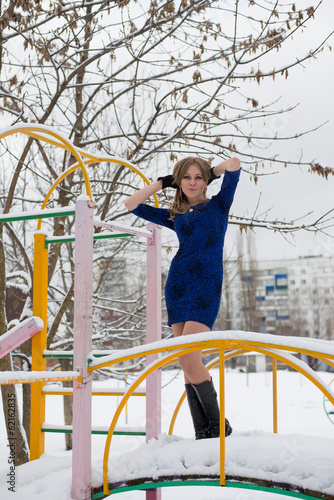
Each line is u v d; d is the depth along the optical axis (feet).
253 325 110.22
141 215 8.77
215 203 8.11
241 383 57.62
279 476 5.90
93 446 22.02
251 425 27.63
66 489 6.84
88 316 7.14
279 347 6.05
